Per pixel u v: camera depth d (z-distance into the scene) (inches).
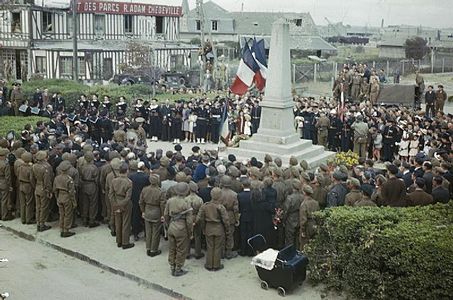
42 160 539.8
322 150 782.5
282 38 725.3
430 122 854.5
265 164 561.6
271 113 744.3
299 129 917.2
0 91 1162.0
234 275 444.1
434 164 541.3
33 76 1780.3
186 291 412.5
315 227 426.3
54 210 582.9
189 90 1482.5
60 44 1961.1
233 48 2493.8
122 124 855.1
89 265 471.2
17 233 545.6
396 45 2282.2
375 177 522.3
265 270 410.9
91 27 2065.7
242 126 938.7
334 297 400.5
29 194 559.5
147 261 470.6
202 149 927.7
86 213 557.3
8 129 802.2
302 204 451.8
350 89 1249.4
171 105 1040.2
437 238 360.8
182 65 2159.2
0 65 1955.0
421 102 1264.8
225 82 1616.6
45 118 910.4
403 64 1883.6
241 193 479.5
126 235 498.9
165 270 451.8
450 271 344.8
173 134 1010.7
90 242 515.2
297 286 416.5
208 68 1704.0
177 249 437.4
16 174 568.1
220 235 448.5
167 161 532.4
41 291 417.4
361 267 384.5
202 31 1785.2
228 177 466.6
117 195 494.0
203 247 504.7
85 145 591.8
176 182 465.4
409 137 799.1
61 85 1288.1
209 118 990.4
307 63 1868.8
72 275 449.4
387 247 369.1
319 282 423.8
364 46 3196.4
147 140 1024.2
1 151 569.9
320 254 419.8
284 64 732.0
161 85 1555.1
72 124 870.4
